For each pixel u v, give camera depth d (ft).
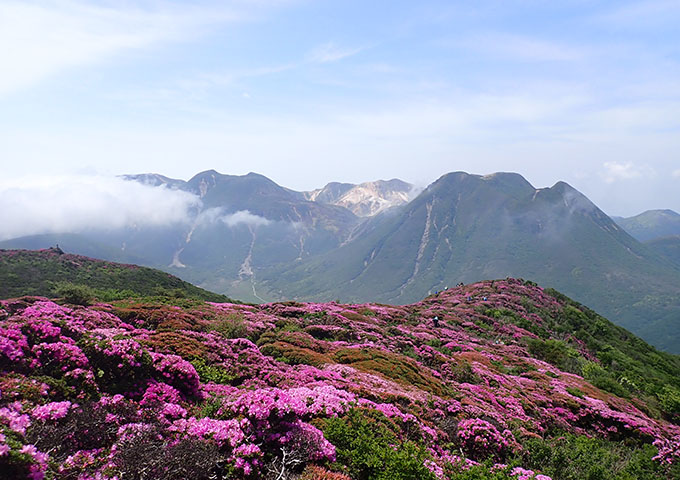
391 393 61.16
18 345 37.60
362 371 72.69
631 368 175.11
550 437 72.84
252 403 36.70
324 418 42.52
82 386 36.88
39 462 23.32
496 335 163.43
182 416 37.88
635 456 70.59
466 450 53.72
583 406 93.45
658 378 172.76
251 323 97.91
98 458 27.81
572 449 60.59
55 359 38.32
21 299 91.91
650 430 89.20
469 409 67.00
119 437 30.55
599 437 84.74
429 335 132.67
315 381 58.75
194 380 45.32
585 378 132.16
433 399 65.92
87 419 30.48
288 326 104.53
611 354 187.52
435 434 51.83
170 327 75.46
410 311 180.75
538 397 93.86
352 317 135.44
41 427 27.53
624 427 89.51
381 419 47.16
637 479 55.62
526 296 249.75
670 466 67.15
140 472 26.40
